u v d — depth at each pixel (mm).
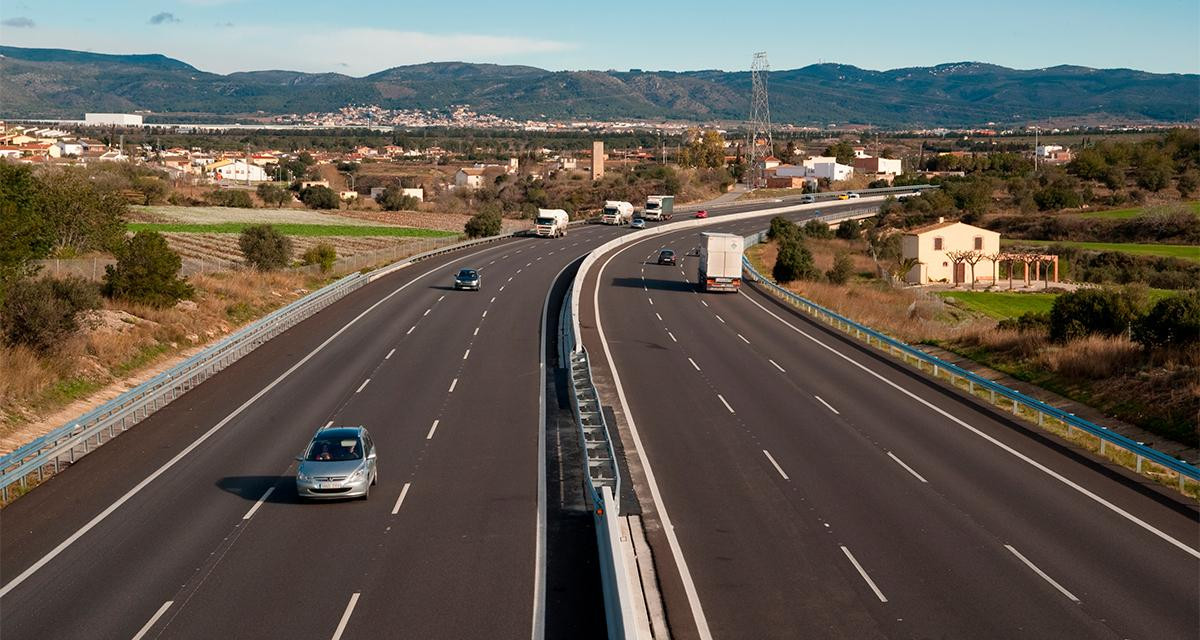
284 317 47719
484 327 48844
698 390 35312
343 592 17016
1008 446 28281
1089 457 27219
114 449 26719
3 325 34719
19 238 45188
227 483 23625
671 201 134625
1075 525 21188
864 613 16438
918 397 35031
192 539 19672
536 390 34875
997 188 157125
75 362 34562
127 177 154500
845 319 51594
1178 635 15562
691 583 17828
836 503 22531
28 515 21250
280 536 19891
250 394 33594
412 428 29234
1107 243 109312
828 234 121375
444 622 15859
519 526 20750
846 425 30391
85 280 42562
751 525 21016
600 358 41375
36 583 17359
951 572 18297
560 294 62031
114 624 15570
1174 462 23656
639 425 30047
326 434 23281
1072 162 162375
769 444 27891
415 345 43562
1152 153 160625
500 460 25984
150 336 41312
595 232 113562
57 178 71312
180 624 15578
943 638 15469
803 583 17781
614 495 20656
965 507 22328
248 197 151500
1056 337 44719
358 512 21547
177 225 108750
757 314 56406
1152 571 18453
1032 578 18016
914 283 86812
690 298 62656
